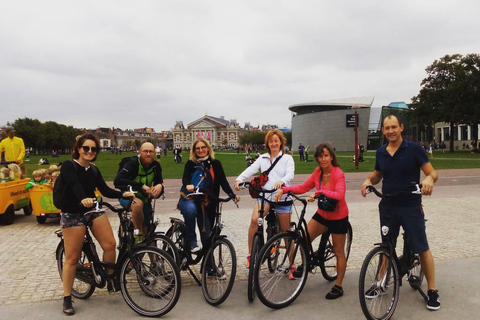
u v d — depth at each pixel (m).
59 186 3.66
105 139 184.12
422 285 4.35
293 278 3.97
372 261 3.48
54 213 8.06
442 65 47.94
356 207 9.68
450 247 5.86
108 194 4.05
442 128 76.94
